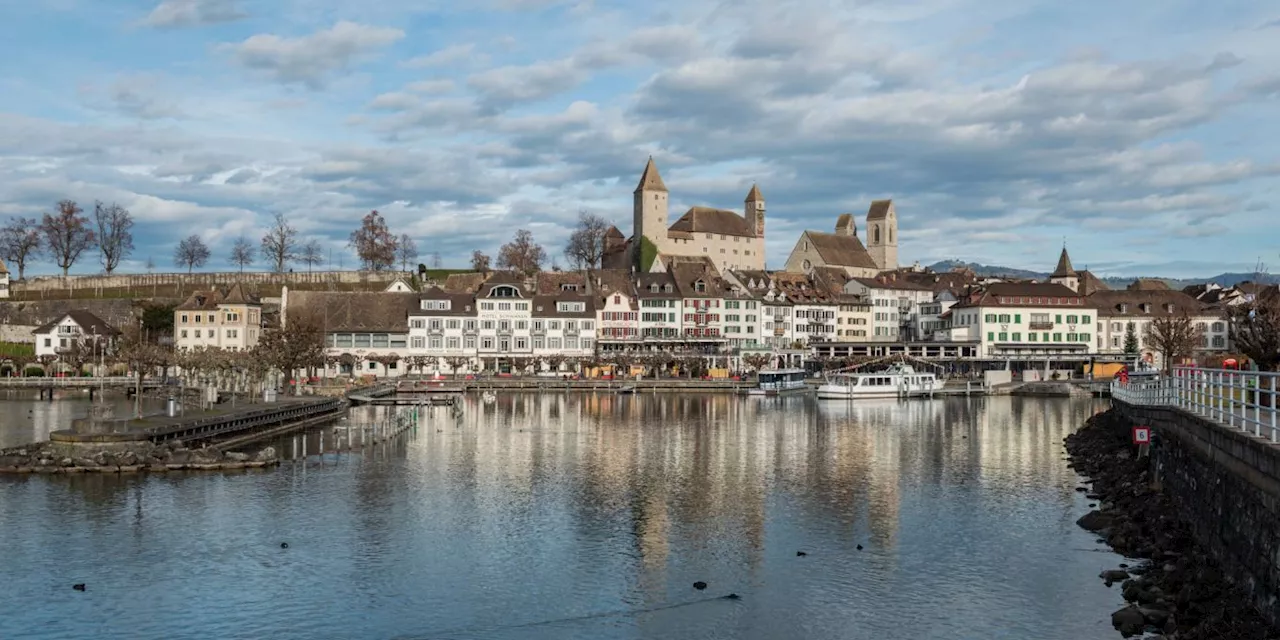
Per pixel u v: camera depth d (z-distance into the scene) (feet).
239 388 545.44
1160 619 126.52
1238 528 121.19
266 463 255.50
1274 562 105.70
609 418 418.72
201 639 128.36
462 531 184.65
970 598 143.64
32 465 237.45
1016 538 178.29
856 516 198.08
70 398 521.65
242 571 157.48
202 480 233.14
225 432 308.81
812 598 145.07
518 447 306.55
